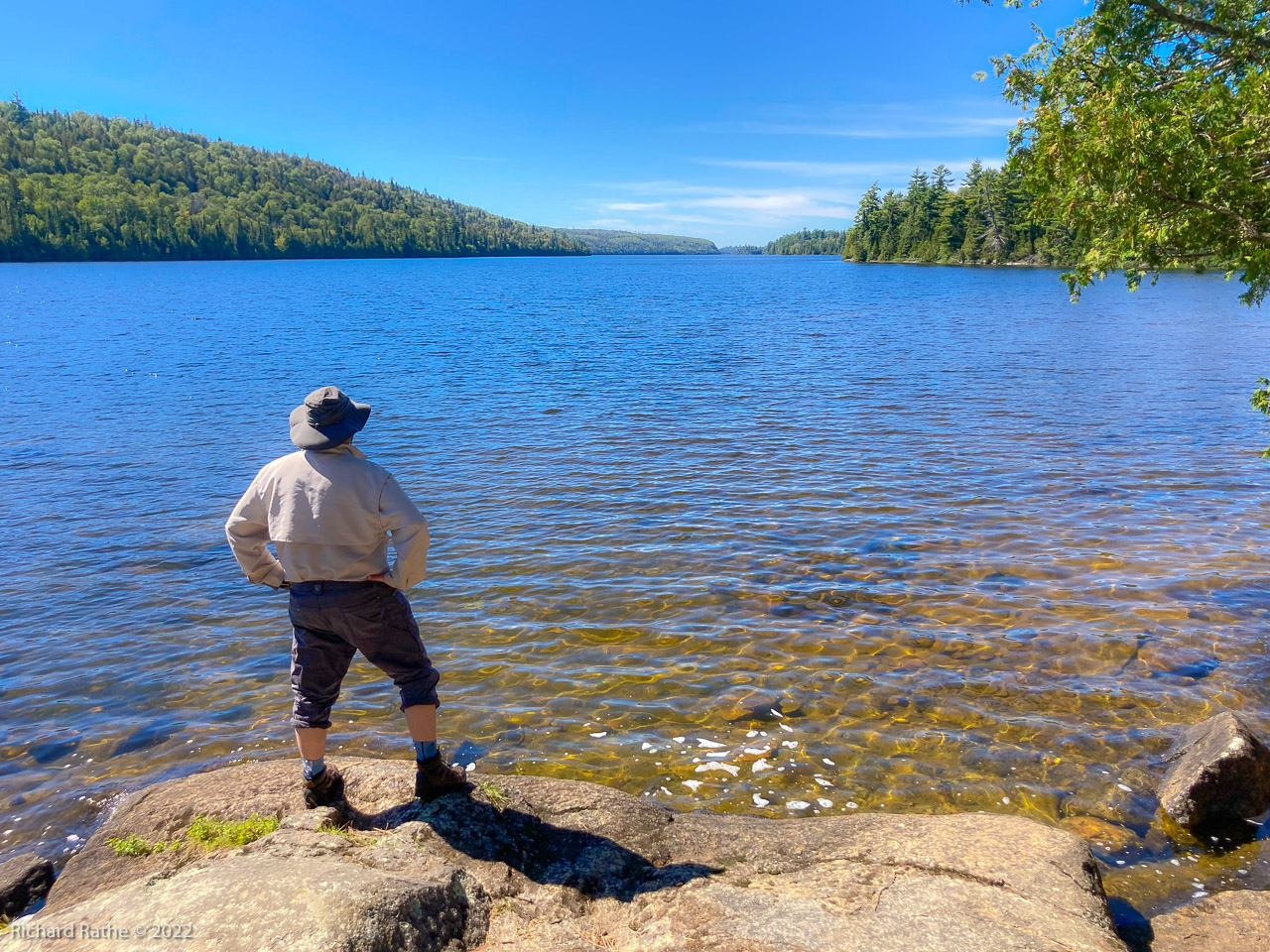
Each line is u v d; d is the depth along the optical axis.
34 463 12.11
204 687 5.68
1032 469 11.19
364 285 78.81
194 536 8.93
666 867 3.50
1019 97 4.88
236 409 16.41
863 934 2.90
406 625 3.73
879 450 12.37
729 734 4.98
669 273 121.44
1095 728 4.96
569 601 7.01
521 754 4.79
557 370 21.44
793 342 27.80
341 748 4.89
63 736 5.07
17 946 2.34
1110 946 2.86
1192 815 4.02
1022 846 3.49
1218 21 4.40
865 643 6.17
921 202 148.38
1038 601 6.85
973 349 25.27
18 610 7.01
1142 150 4.12
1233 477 10.68
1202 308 40.91
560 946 2.85
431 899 2.85
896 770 4.59
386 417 15.20
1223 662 5.71
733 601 6.95
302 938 2.40
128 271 117.56
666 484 10.65
